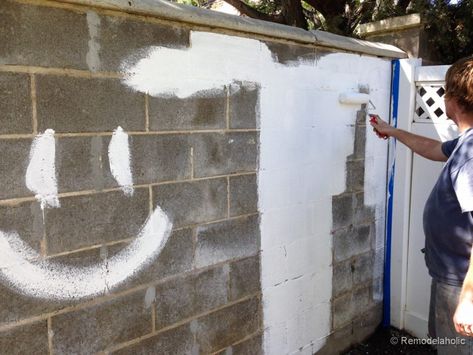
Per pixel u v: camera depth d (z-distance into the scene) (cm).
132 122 205
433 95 338
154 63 210
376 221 359
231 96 244
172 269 228
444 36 386
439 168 340
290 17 599
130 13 198
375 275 365
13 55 168
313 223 304
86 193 193
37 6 173
